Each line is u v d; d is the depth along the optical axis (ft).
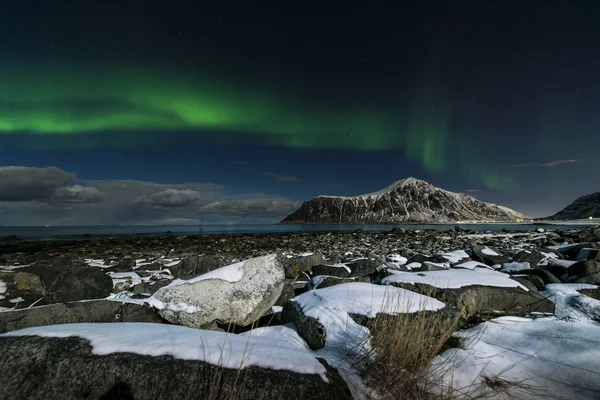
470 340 11.14
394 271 19.15
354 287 13.50
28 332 8.28
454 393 8.45
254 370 7.46
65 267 21.33
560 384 8.68
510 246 53.26
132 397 7.00
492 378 8.96
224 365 7.53
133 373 7.26
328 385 7.30
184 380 7.20
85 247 66.28
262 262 15.23
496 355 10.16
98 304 11.86
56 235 126.72
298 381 7.27
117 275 31.50
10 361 7.49
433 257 31.45
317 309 11.66
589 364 9.26
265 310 14.43
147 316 12.25
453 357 9.98
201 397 7.02
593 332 11.18
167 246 70.38
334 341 10.26
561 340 10.73
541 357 10.00
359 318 11.06
